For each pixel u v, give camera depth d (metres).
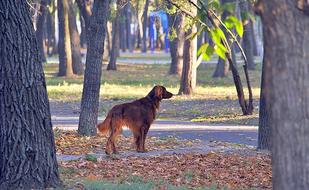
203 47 7.31
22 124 10.92
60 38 52.66
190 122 27.69
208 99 36.03
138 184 12.06
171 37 31.22
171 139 20.95
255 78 50.19
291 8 6.20
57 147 18.02
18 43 10.94
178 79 49.91
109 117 16.86
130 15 104.56
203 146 19.48
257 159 16.34
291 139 6.27
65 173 13.45
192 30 33.12
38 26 62.69
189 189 12.17
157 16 44.19
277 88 6.30
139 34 118.25
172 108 32.66
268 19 6.29
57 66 64.88
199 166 15.19
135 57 88.31
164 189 11.91
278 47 6.27
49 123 11.23
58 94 39.22
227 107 32.59
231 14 7.20
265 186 13.20
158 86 17.52
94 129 20.69
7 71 10.91
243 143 20.97
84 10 46.94
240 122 27.53
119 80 49.44
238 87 28.84
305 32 6.21
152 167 14.85
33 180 10.97
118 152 17.08
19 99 10.92
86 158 15.50
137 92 40.19
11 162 10.91
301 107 6.24
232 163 15.73
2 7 10.96
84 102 20.61
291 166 6.29
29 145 10.95
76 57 53.38
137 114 17.05
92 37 20.44
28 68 10.99
